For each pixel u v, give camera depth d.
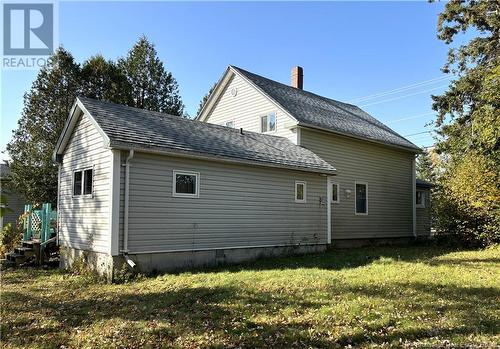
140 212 9.89
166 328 5.44
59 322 6.03
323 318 5.69
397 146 20.09
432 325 5.32
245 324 5.54
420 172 50.81
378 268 9.99
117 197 9.52
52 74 24.84
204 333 5.23
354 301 6.50
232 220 11.88
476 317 5.64
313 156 15.30
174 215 10.54
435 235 18.33
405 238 20.92
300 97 20.08
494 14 19.06
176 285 8.30
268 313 6.03
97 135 10.73
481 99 16.92
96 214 10.46
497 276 8.64
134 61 33.03
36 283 9.59
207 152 11.04
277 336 5.06
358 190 18.64
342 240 17.48
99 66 26.86
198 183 11.12
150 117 12.21
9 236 14.55
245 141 13.80
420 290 7.27
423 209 22.80
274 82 20.39
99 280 9.59
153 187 10.17
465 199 15.95
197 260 10.93
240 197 12.15
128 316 6.15
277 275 8.99
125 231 9.57
